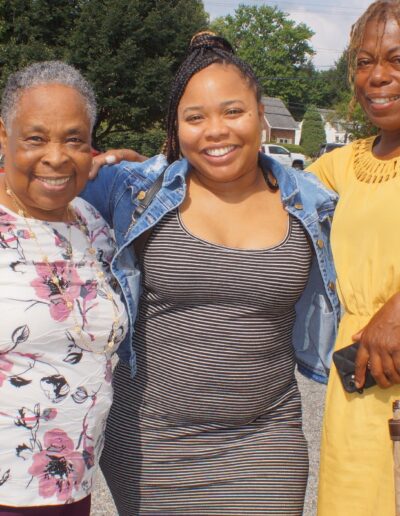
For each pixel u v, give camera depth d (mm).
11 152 2104
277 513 2527
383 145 2527
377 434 2369
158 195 2520
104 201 2672
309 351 2838
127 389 2631
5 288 2045
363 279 2412
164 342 2551
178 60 23781
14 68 21797
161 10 22953
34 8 22125
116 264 2441
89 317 2176
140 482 2619
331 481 2475
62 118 2068
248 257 2477
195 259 2475
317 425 4477
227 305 2506
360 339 2371
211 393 2555
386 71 2383
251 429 2635
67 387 2117
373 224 2385
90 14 22234
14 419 2043
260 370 2576
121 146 26469
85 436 2170
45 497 2086
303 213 2566
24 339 2043
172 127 2643
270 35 73375
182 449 2598
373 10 2412
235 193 2576
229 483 2576
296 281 2529
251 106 2480
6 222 2111
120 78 22938
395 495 2234
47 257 2137
